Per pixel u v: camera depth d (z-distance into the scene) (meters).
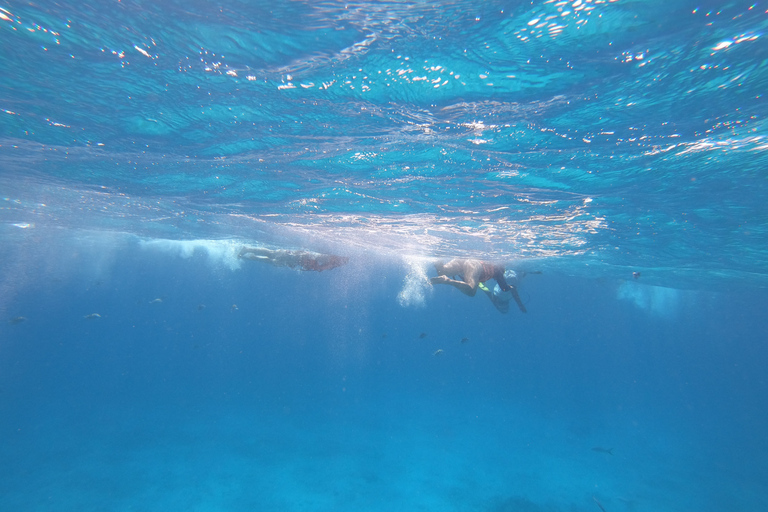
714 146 6.18
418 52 4.36
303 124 6.41
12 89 5.84
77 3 3.90
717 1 3.33
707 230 11.47
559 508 16.84
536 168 7.65
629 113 5.34
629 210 10.12
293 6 3.75
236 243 25.84
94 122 6.90
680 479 21.78
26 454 19.50
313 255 12.02
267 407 31.41
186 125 6.76
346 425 27.39
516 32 3.93
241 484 16.98
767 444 34.97
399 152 7.39
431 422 30.19
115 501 14.86
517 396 48.75
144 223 20.88
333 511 15.16
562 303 66.38
